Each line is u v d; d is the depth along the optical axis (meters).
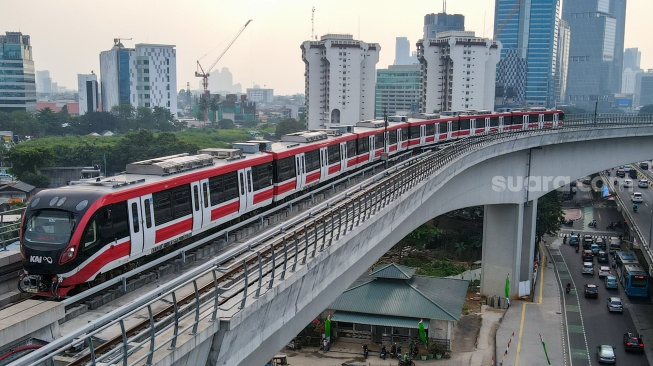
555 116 81.75
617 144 68.88
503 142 53.97
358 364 43.69
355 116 158.25
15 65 187.12
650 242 60.69
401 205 35.00
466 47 149.62
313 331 48.72
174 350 14.61
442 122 64.88
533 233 62.28
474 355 46.56
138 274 23.34
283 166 36.09
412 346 45.78
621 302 56.72
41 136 162.50
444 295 50.19
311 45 157.38
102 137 147.38
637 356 46.28
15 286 21.73
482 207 82.31
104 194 21.11
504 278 60.09
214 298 16.73
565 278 68.19
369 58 161.00
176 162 26.97
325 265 24.92
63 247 19.44
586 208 108.56
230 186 30.17
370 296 49.09
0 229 26.11
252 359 21.03
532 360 45.47
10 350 13.79
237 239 29.77
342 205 27.81
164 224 24.64
